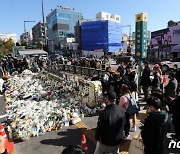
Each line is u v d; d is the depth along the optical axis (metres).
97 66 20.16
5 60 23.03
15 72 19.30
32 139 6.32
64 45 93.44
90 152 5.39
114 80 8.50
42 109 7.75
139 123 7.03
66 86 10.84
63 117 7.35
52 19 122.44
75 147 1.88
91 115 8.17
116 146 3.79
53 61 29.80
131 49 61.69
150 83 8.87
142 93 10.71
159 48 35.38
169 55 32.38
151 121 3.41
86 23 63.69
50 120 7.09
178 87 7.46
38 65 23.70
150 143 3.45
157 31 38.06
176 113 5.44
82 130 6.80
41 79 15.33
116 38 63.62
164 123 3.33
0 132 4.76
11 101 10.53
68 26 119.81
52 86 12.37
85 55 66.06
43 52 31.09
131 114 5.82
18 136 6.24
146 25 10.31
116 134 3.68
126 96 5.75
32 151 5.63
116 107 3.75
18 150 5.71
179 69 9.23
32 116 7.16
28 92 11.62
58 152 5.52
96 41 62.50
